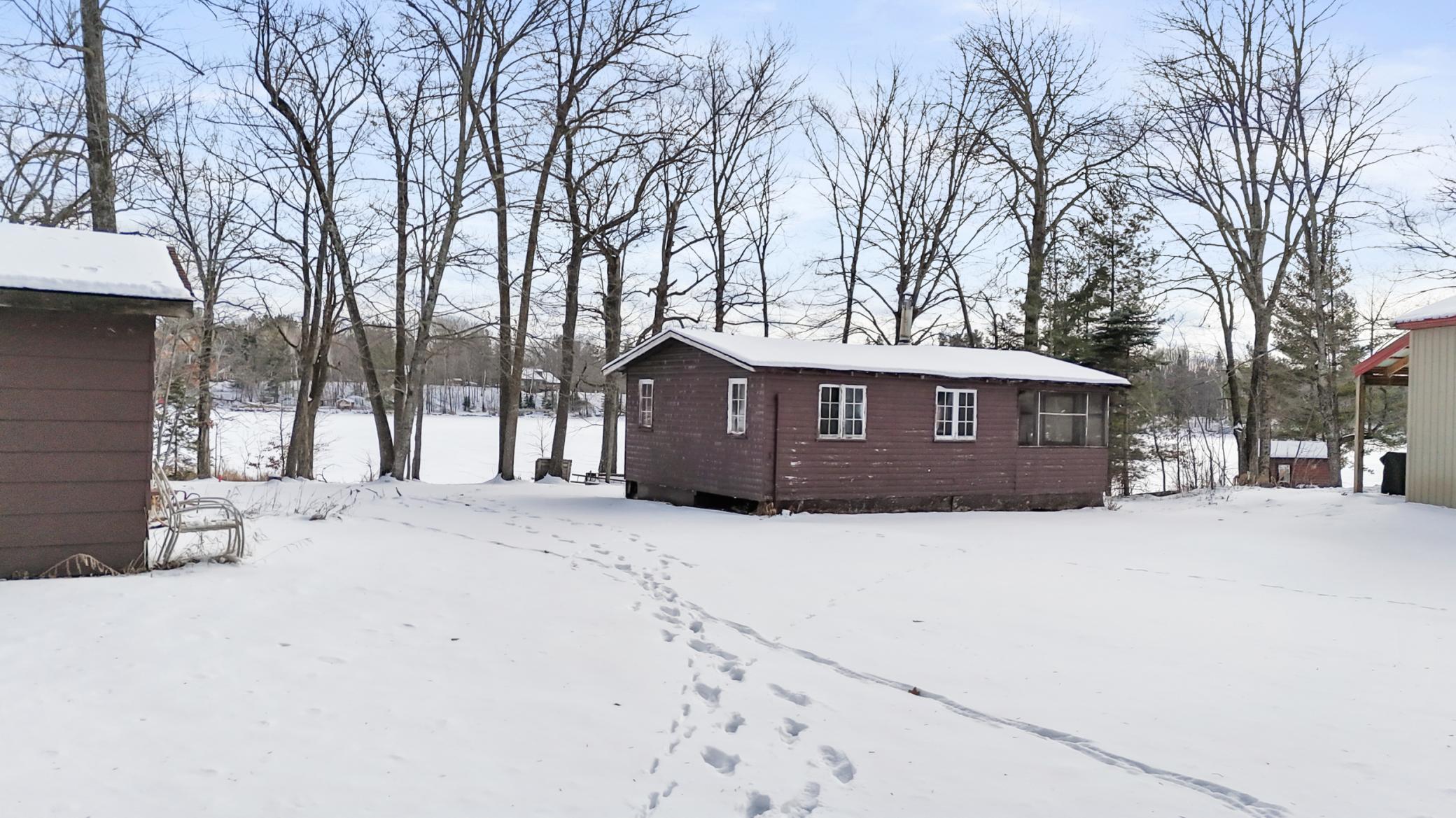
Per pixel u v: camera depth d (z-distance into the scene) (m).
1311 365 37.72
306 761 4.71
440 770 4.72
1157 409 36.50
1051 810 4.58
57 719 5.05
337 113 25.98
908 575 11.30
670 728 5.61
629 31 25.31
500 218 27.28
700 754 5.24
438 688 6.00
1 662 5.88
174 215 25.95
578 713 5.73
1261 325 29.16
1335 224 28.41
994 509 21.19
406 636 7.18
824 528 15.96
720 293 32.72
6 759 4.52
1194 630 8.55
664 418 21.34
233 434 43.62
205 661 6.18
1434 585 11.17
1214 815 4.55
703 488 19.81
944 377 20.16
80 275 8.25
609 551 12.77
